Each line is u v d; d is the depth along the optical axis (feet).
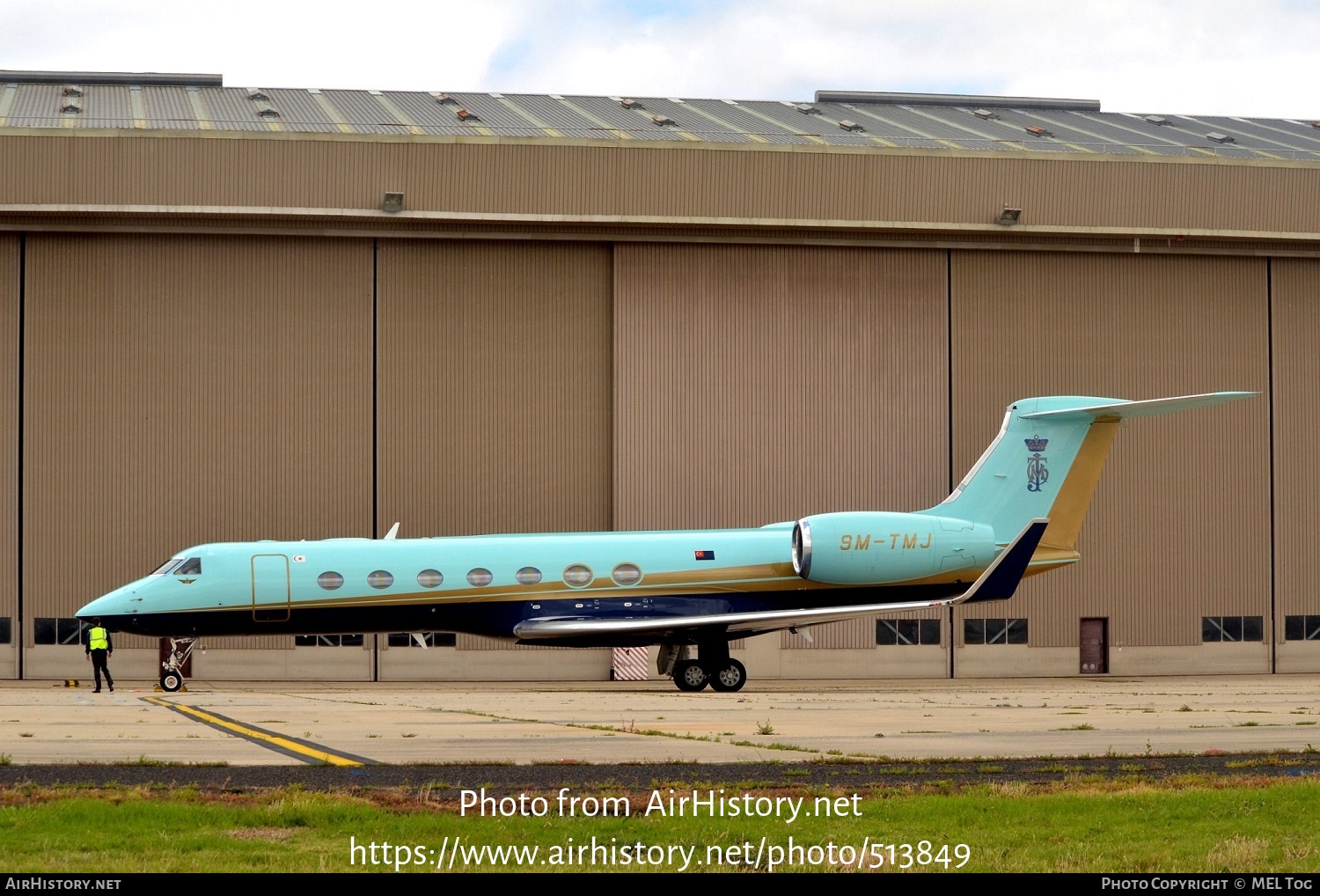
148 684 109.19
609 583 94.43
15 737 56.65
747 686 105.50
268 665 114.52
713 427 118.52
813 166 118.01
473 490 116.67
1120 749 55.01
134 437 113.80
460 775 46.62
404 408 116.16
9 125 113.70
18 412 113.09
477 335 117.19
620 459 117.19
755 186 117.50
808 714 70.08
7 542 112.57
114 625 90.43
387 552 93.50
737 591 95.86
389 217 113.50
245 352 114.83
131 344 113.91
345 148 113.50
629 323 117.91
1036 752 54.03
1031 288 122.62
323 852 34.47
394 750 52.70
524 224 115.65
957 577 97.86
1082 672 121.80
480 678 116.67
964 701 81.46
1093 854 35.22
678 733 59.26
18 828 36.29
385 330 116.16
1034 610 121.29
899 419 120.67
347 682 114.11
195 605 90.94
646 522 117.19
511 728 61.05
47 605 112.68
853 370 120.26
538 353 117.91
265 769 47.44
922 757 52.06
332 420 115.44
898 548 96.22
